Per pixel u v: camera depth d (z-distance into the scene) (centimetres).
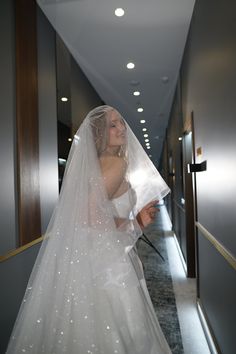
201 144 232
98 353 94
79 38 314
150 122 800
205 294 231
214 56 174
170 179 775
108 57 364
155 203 121
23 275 204
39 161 241
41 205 245
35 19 240
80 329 97
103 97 541
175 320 241
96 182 107
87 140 113
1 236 180
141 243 549
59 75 304
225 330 163
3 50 191
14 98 201
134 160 121
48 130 266
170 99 570
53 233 111
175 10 264
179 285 325
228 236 151
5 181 189
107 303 100
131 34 307
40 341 99
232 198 141
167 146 867
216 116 172
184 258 413
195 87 257
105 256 103
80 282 101
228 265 155
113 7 259
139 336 100
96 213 105
